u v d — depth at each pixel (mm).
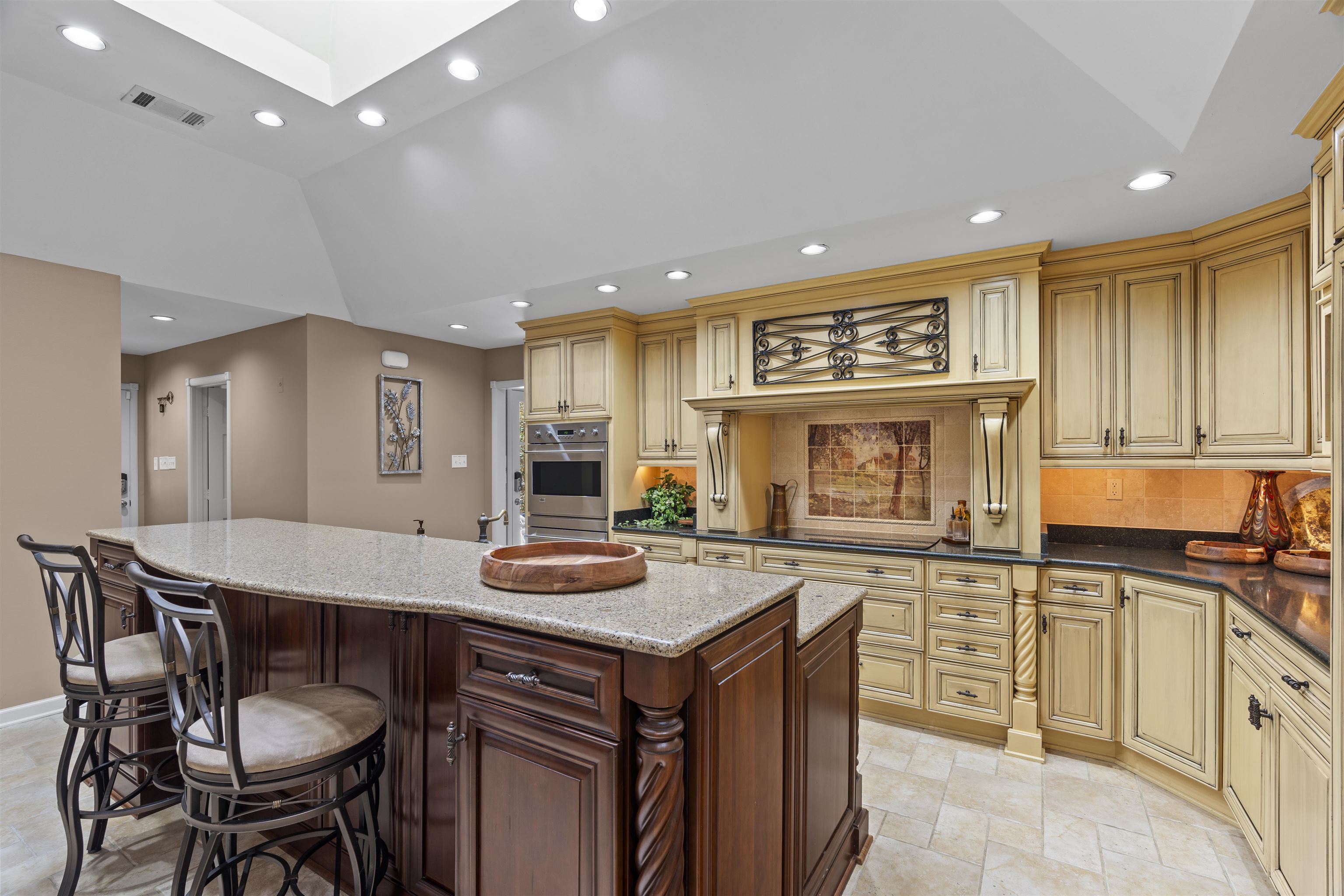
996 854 2094
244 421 4984
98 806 2088
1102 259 2875
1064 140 2072
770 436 4172
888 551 3123
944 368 3072
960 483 3520
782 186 2557
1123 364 2826
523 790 1170
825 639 1771
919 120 2156
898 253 3008
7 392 3189
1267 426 2406
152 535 2566
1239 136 1938
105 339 3492
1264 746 1890
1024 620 2785
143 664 1893
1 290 3158
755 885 1310
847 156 2354
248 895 1849
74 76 2535
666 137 2533
